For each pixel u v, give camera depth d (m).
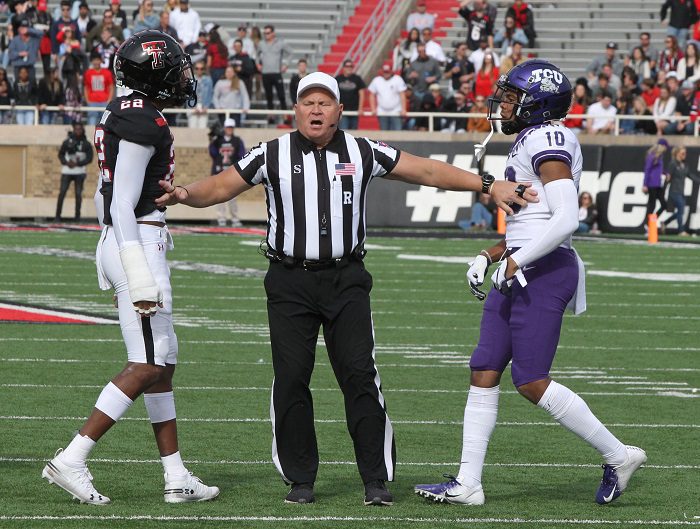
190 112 79.69
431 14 92.25
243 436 23.69
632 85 83.75
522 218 18.64
